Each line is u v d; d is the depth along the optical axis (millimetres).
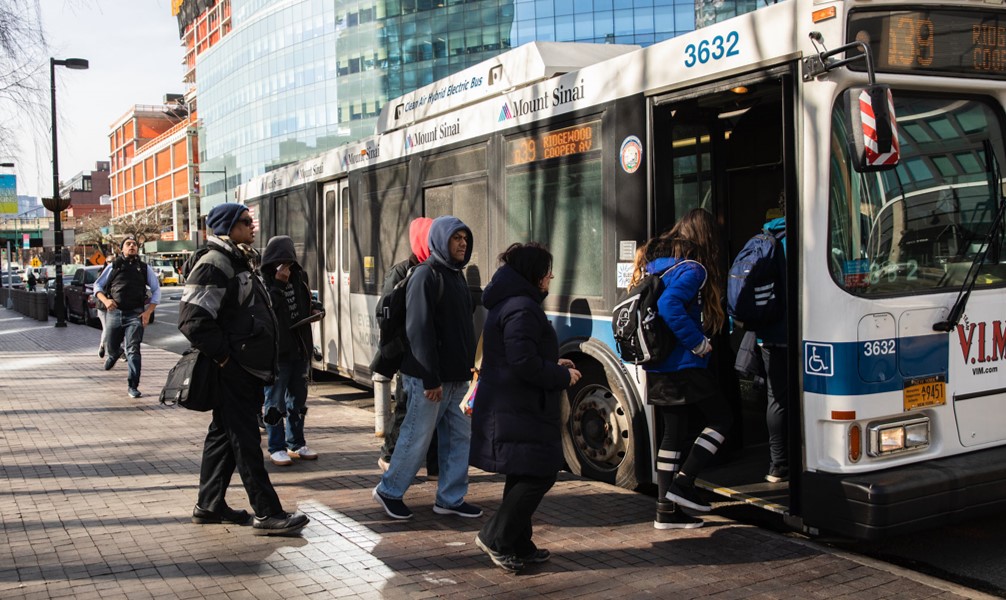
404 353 5387
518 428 4301
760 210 6508
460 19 67812
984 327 4969
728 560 4648
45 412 9703
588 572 4484
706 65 5207
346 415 9531
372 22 72875
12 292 35719
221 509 5375
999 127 5160
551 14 63500
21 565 4598
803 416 4660
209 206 100750
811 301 4594
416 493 6113
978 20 4910
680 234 4984
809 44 4590
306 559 4688
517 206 6980
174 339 21484
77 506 5789
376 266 9570
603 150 6039
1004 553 5020
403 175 8883
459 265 5426
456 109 7898
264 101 84938
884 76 4625
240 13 88250
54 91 22672
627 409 5859
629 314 4875
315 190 11453
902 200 4777
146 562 4641
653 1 61375
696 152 6117
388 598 4137
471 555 4762
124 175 147750
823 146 4547
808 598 4121
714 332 5066
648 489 6289
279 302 6984
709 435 4961
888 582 4320
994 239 5105
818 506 4547
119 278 10828
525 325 4258
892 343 4617
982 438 4945
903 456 4652
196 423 8977
